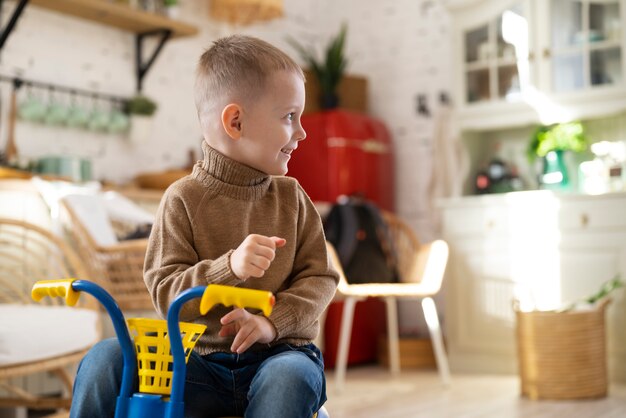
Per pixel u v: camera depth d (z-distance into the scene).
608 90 3.87
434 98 4.86
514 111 4.16
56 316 2.08
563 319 3.35
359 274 4.04
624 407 3.15
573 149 4.12
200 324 1.25
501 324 4.03
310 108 4.81
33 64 3.67
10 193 2.97
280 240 1.13
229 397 1.25
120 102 4.04
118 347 1.22
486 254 4.08
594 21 3.94
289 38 5.06
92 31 3.93
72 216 2.90
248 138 1.29
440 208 4.23
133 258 2.86
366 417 2.93
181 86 4.40
